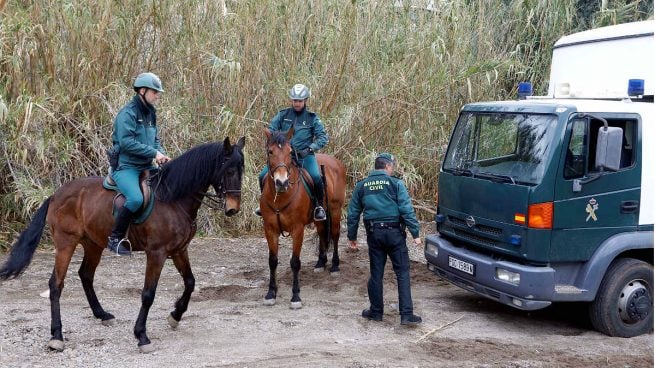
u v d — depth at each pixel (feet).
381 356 17.53
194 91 33.17
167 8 32.17
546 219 18.75
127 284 24.47
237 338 18.85
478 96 36.70
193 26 32.91
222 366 16.60
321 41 34.58
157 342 18.39
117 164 17.95
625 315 19.63
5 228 29.81
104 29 30.83
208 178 18.29
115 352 17.58
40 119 28.84
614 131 18.37
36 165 29.91
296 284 22.21
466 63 36.14
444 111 36.45
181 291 23.95
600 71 22.76
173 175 18.03
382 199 20.10
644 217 19.94
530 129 19.76
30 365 16.47
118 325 19.83
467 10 37.52
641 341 19.38
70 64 30.78
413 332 19.75
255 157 33.30
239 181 18.15
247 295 23.63
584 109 19.34
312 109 34.14
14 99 29.71
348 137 34.76
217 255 29.25
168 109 31.01
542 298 18.78
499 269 19.56
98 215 18.02
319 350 17.88
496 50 38.06
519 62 35.88
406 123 35.96
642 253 20.77
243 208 32.45
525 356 17.75
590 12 40.06
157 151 17.58
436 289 25.16
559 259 18.98
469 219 21.08
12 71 29.40
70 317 20.44
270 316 21.08
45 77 29.99
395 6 36.35
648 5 37.22
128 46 31.96
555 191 18.79
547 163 18.76
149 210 17.66
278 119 24.40
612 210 19.48
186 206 18.31
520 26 38.29
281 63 34.47
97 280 24.81
